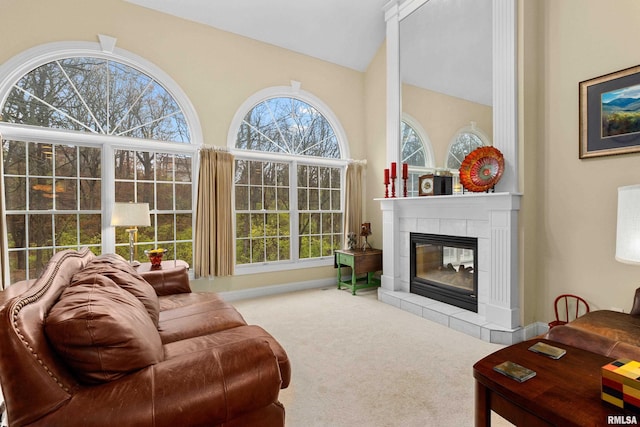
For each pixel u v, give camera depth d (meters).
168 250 3.87
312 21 4.37
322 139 5.03
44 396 0.95
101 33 3.42
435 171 3.76
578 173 2.74
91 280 1.49
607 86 2.56
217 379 1.11
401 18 4.17
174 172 3.91
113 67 3.55
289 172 4.71
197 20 3.95
